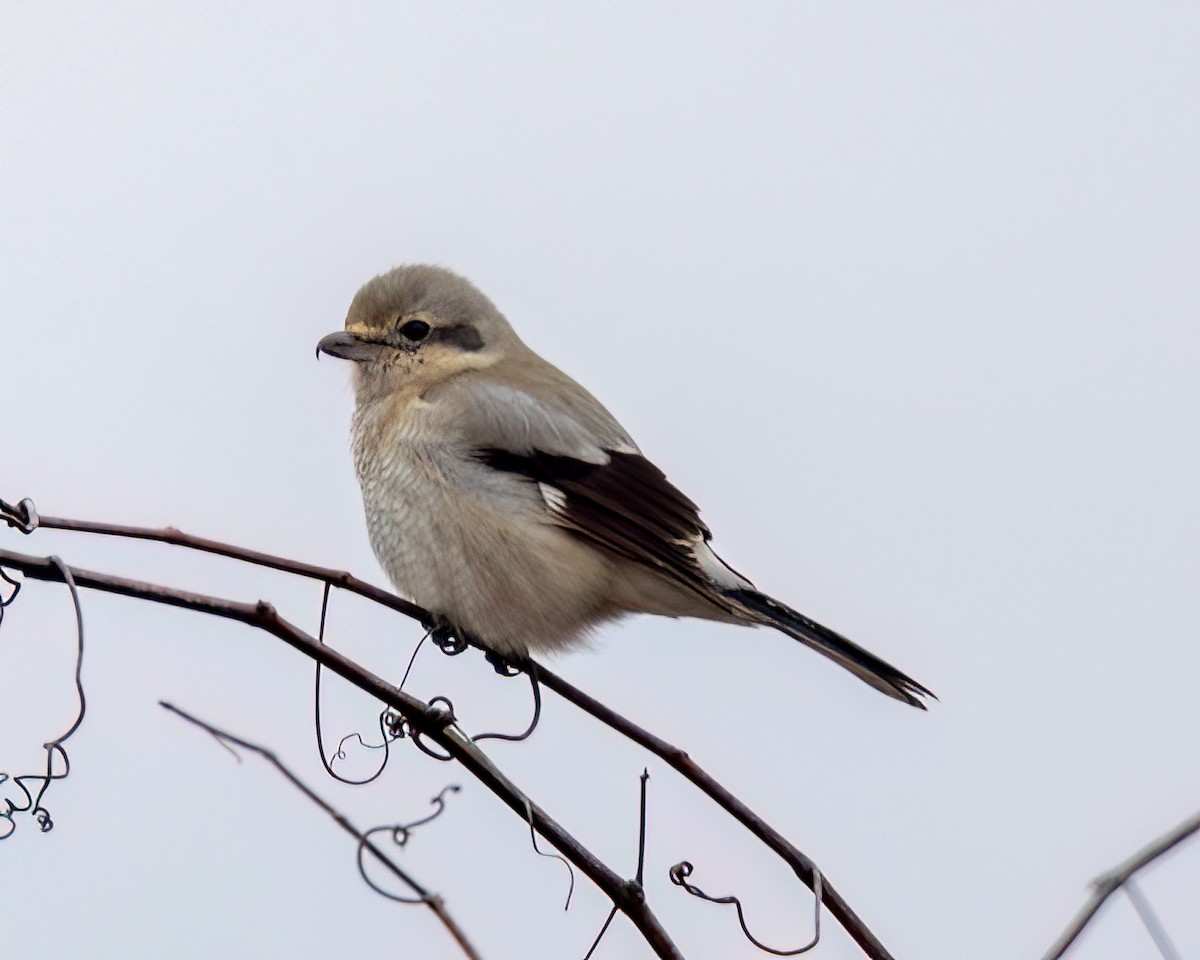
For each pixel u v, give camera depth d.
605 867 6.45
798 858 6.49
